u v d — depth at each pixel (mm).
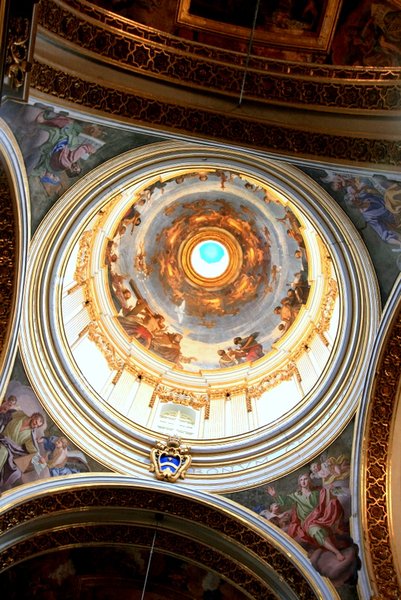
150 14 8367
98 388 14039
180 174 17156
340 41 8492
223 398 15969
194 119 9023
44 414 11859
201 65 8695
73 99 8508
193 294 19078
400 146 8727
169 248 19078
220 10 8422
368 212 10641
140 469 12250
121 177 11055
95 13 8117
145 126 8938
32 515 11102
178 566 12023
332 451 11883
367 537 10719
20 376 11594
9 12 6578
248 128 9094
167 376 16391
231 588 11719
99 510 11664
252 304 18266
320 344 14898
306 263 16766
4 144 8797
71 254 14234
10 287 10391
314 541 11164
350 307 12078
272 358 16453
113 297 16938
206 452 12945
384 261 11055
